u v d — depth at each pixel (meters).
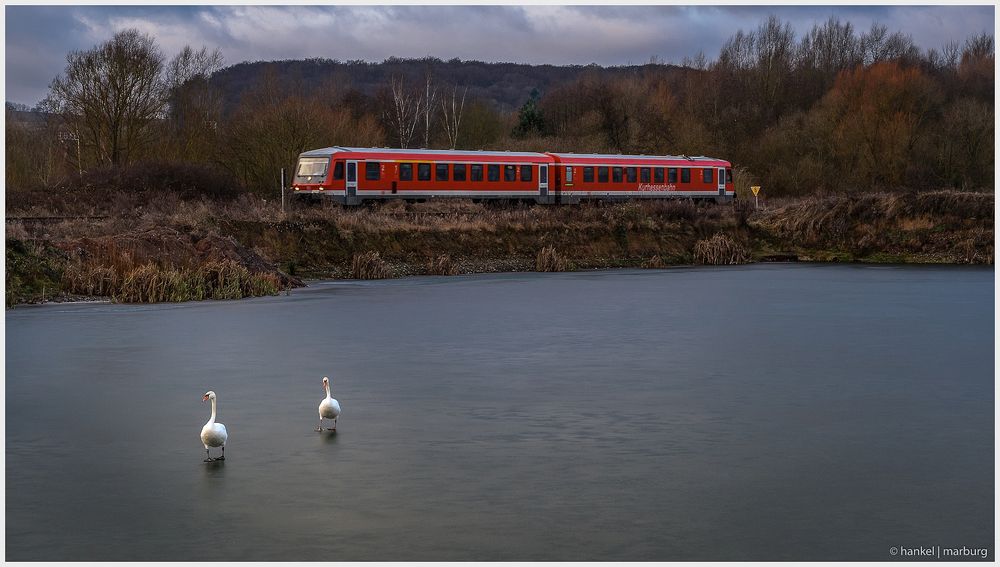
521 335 31.45
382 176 60.31
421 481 15.69
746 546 13.16
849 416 20.16
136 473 16.12
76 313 36.03
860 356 27.52
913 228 67.75
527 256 60.28
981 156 97.19
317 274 52.25
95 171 65.88
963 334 31.83
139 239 44.75
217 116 87.75
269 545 13.12
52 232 47.09
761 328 33.25
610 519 14.07
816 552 12.98
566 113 118.56
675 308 39.06
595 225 64.38
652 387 23.06
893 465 16.66
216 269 42.69
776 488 15.42
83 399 21.64
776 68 133.50
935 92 108.38
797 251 68.88
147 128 76.00
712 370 25.27
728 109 120.12
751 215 72.94
